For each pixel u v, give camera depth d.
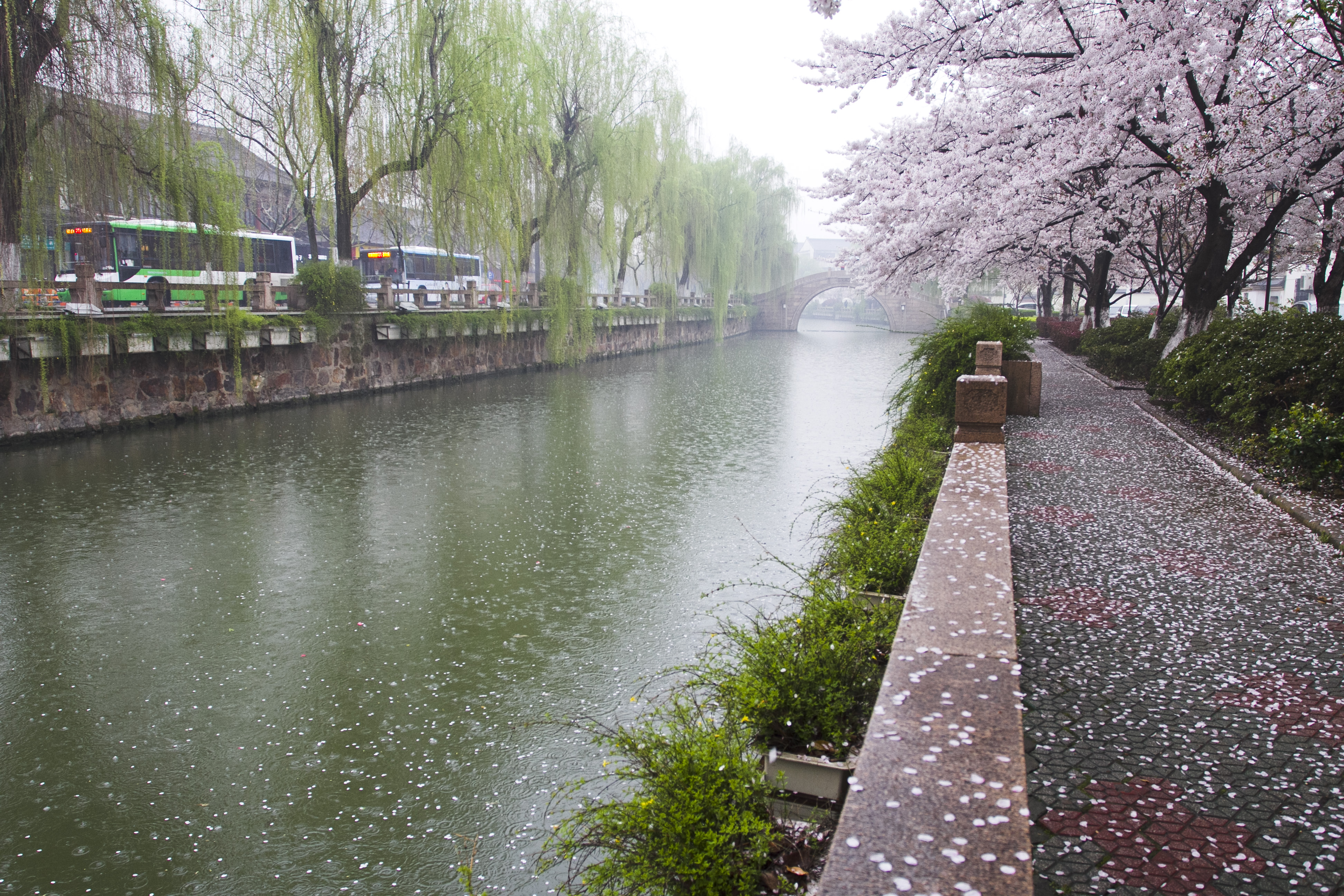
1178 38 10.28
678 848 2.44
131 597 7.63
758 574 8.06
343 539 9.30
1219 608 4.44
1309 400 8.22
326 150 18.42
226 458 13.21
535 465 13.05
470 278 34.09
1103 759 2.94
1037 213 13.73
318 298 19.41
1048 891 2.24
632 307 35.59
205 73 15.30
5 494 10.88
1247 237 18.55
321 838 4.42
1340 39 8.70
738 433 16.00
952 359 11.02
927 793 2.11
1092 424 10.95
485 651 6.54
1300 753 2.98
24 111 11.94
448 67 19.55
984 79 14.77
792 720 3.04
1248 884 2.28
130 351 14.35
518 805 4.65
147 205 14.55
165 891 4.08
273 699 5.84
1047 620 4.28
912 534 5.13
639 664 6.27
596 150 26.14
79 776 5.00
